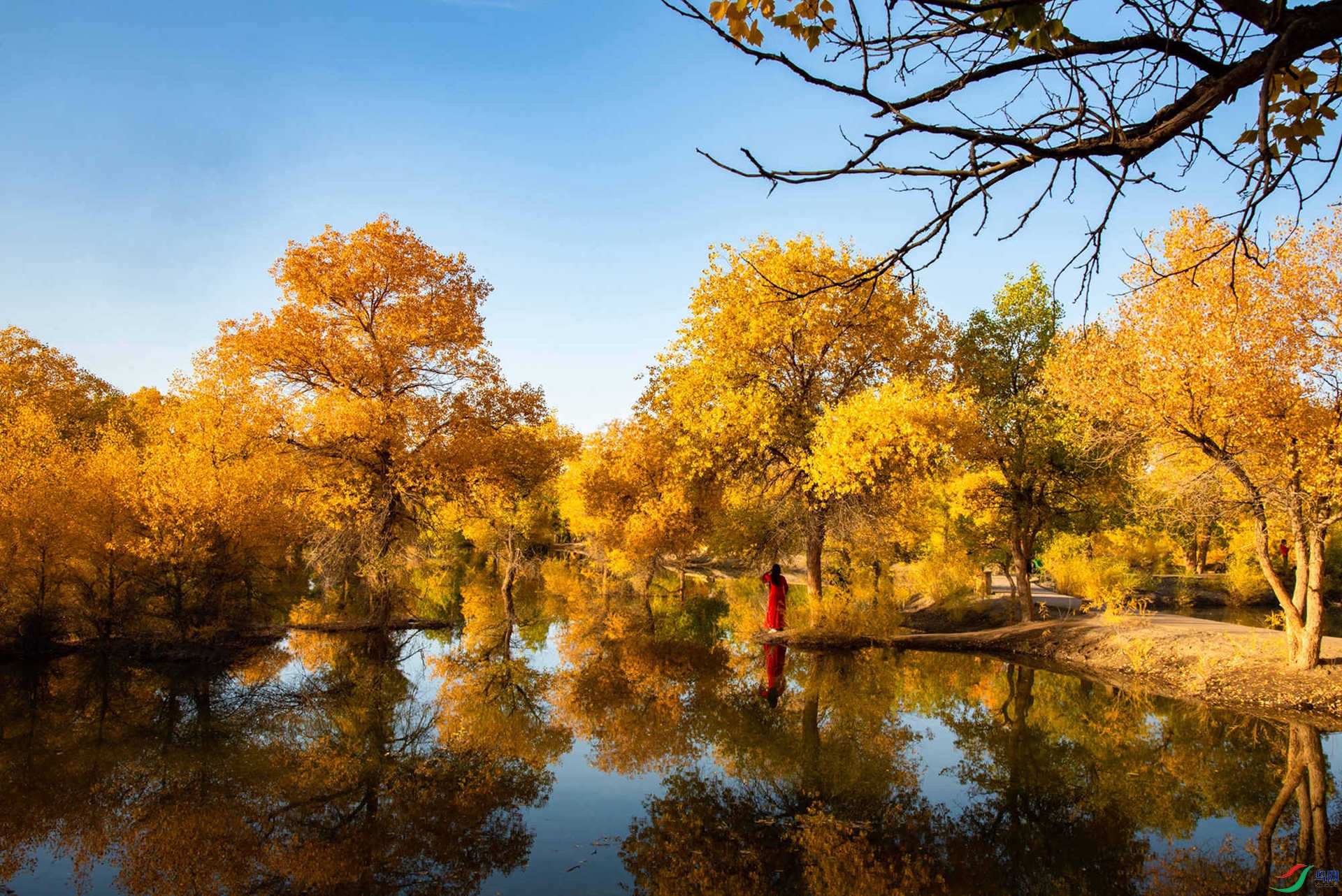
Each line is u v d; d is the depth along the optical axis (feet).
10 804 26.18
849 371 63.77
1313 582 41.29
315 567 77.46
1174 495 43.34
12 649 51.26
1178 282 39.40
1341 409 37.14
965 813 26.22
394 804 26.66
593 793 28.04
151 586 55.36
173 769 30.14
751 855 22.48
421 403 64.80
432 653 58.34
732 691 45.93
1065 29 7.47
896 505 64.64
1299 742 34.47
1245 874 21.35
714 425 58.44
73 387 107.76
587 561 144.97
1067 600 82.84
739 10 8.36
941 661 56.75
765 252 60.34
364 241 64.85
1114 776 30.40
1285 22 6.93
